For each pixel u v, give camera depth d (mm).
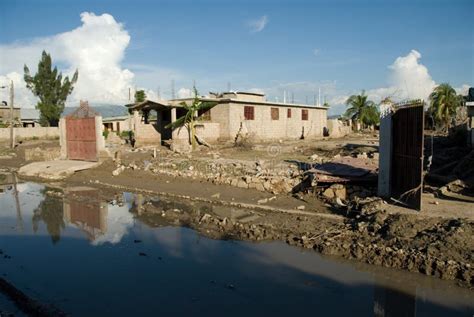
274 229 11539
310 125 47938
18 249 10977
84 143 26781
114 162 24953
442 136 32875
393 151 12766
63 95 63938
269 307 7422
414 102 11281
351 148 29781
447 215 10086
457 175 15852
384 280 8336
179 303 7633
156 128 37344
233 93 36844
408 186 11609
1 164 30938
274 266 9234
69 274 9117
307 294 7875
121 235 12070
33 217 14602
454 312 7090
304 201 14375
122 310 7398
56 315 7164
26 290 8273
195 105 31516
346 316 7051
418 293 7762
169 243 11117
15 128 50938
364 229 10414
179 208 14938
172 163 22875
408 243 9180
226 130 35375
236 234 11555
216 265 9430
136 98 50312
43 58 62469
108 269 9383
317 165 17781
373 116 65875
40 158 30000
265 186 16312
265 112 39656
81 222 13750
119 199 17312
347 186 14516
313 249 10117
